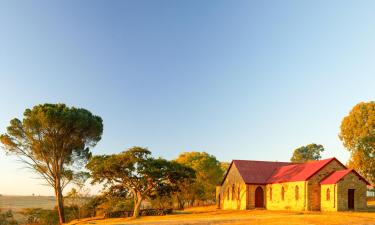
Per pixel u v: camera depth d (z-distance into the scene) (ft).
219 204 273.13
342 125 283.18
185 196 336.90
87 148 235.81
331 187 195.52
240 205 239.71
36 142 215.92
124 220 196.34
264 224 136.15
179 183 237.04
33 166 222.69
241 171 244.22
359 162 267.18
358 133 270.26
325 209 198.39
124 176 216.13
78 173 238.89
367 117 269.44
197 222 150.20
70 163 233.35
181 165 225.56
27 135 215.72
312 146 472.85
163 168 216.74
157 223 152.15
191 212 238.27
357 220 145.07
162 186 225.76
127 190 233.76
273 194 229.86
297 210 206.80
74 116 216.13
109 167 210.18
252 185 235.81
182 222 152.25
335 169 209.56
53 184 226.17
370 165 264.31
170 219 179.52
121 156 211.20
